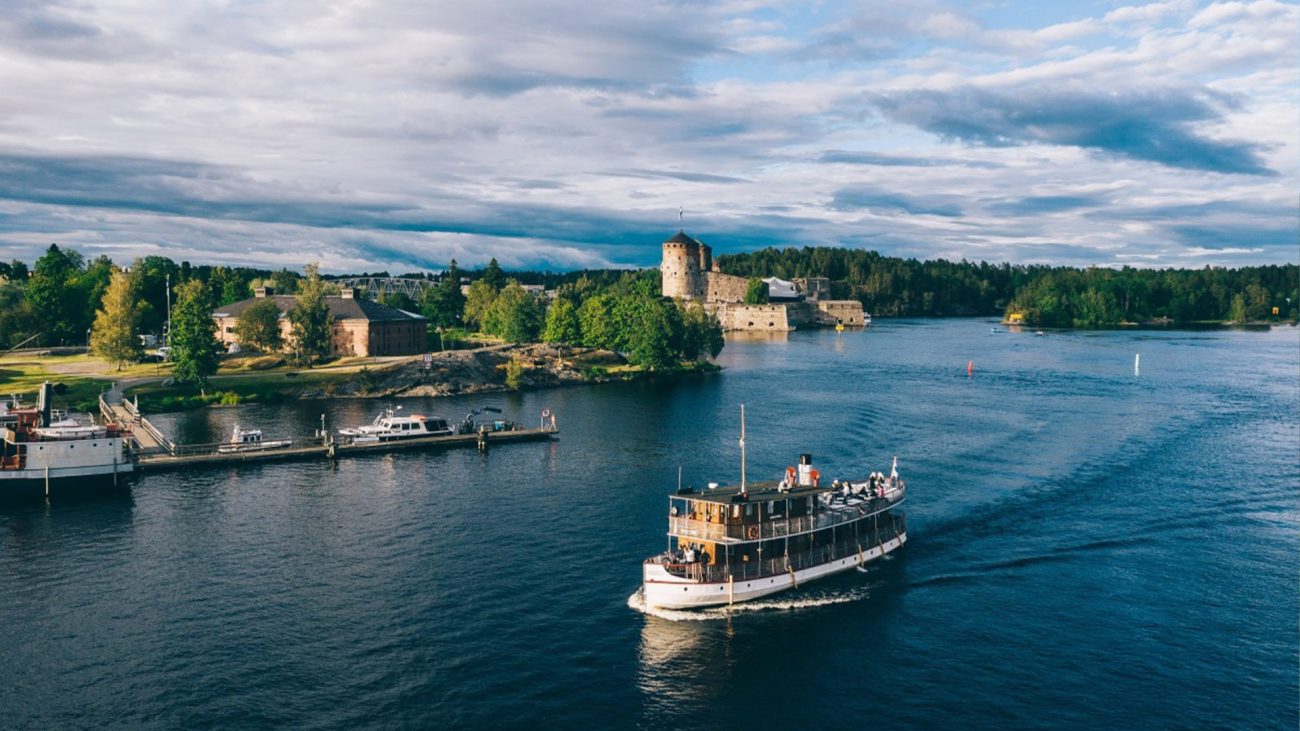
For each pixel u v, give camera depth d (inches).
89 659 2402.8
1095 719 2139.5
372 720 2119.8
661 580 2709.2
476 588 2888.8
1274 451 4783.5
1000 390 7352.4
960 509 3705.7
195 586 2901.1
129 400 6314.0
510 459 4815.5
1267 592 2851.9
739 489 3085.6
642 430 5629.9
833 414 6131.9
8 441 4028.1
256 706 2174.0
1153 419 5807.1
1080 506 3752.5
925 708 2194.9
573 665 2391.7
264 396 6771.7
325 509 3789.4
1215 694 2246.6
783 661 2422.5
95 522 3602.4
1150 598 2815.0
